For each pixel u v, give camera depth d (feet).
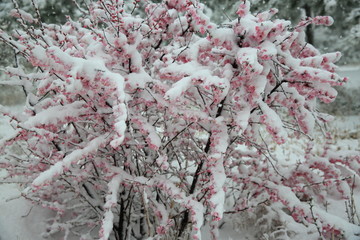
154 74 8.48
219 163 7.50
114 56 7.49
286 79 7.37
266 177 10.21
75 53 7.45
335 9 36.11
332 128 26.50
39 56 5.77
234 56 7.00
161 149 8.21
